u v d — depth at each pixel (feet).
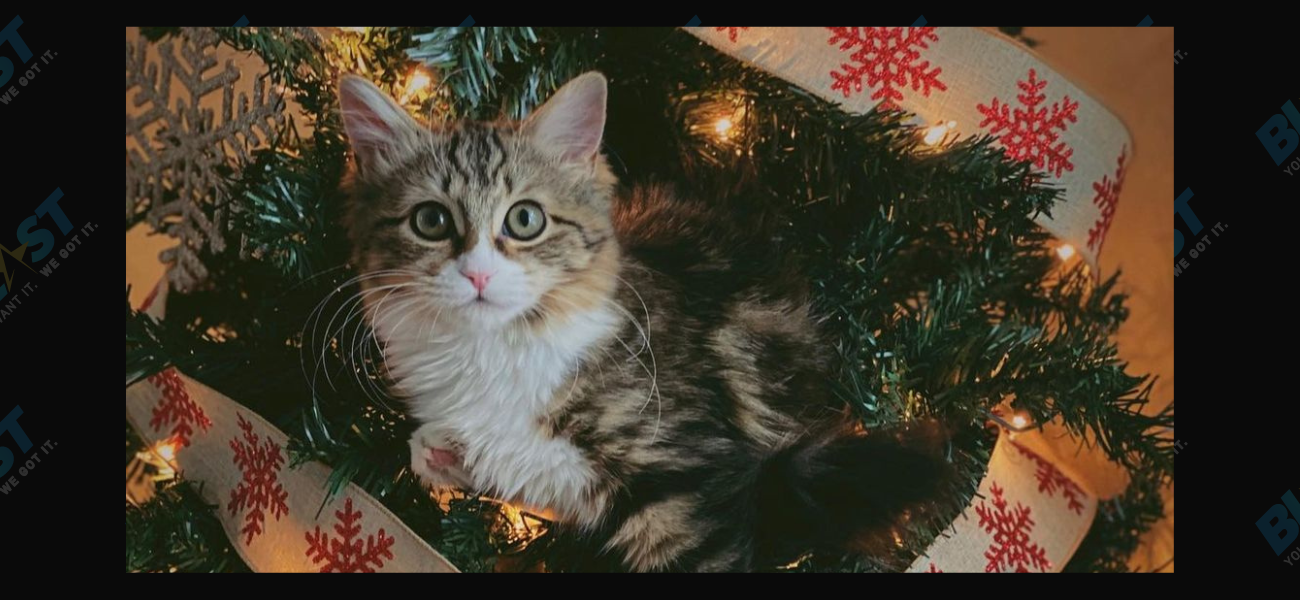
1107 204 1.87
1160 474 2.02
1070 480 2.07
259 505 1.74
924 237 1.98
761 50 1.69
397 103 1.66
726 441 1.68
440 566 1.61
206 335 1.92
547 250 1.64
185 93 1.82
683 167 1.92
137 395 1.99
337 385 1.75
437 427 1.69
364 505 1.65
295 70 1.67
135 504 1.91
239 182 1.70
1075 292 2.08
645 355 1.67
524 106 1.74
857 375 1.72
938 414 1.79
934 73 1.73
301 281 1.70
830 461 1.71
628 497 1.67
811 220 1.87
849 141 1.74
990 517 1.81
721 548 1.65
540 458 1.69
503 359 1.65
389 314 1.67
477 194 1.62
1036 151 1.77
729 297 1.77
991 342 1.79
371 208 1.65
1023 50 1.75
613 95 1.84
